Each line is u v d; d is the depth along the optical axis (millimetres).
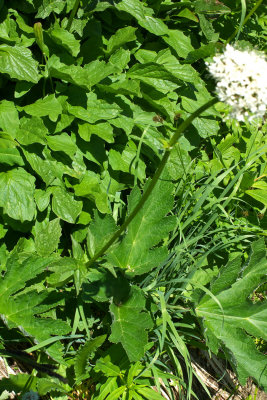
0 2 961
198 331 1035
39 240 905
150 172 1114
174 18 1243
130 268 964
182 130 734
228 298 989
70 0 1033
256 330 973
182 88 1149
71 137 996
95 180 993
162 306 907
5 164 918
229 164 1185
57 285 905
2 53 934
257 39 1358
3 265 911
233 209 1164
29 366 921
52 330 867
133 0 1055
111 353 913
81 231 996
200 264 991
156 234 970
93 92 1019
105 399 889
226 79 708
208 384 1049
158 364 958
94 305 993
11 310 870
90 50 1083
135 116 1060
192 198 1034
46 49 993
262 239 987
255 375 944
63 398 888
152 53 1144
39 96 1019
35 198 938
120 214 1034
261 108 713
